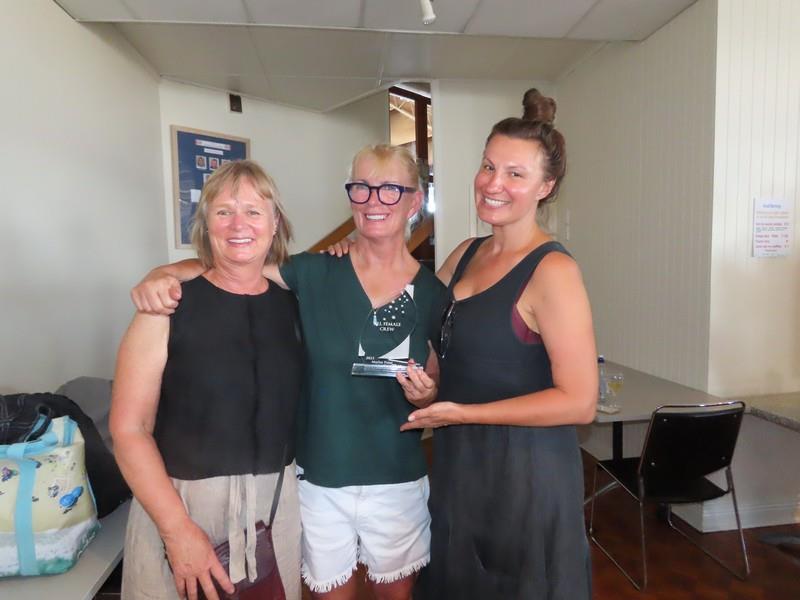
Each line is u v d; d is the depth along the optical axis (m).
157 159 3.76
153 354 1.12
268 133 4.61
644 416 2.37
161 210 3.83
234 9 2.56
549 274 1.20
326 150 5.12
